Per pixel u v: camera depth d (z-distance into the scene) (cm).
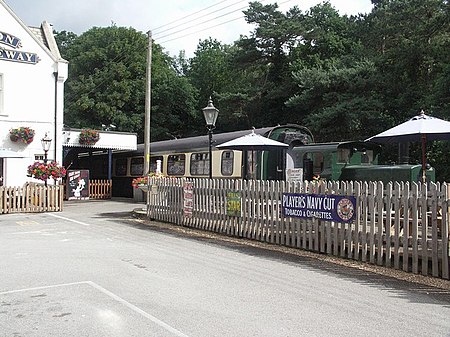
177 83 4616
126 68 4425
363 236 880
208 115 1494
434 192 771
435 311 591
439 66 2541
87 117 4284
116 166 2839
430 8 2620
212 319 546
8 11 2091
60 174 1905
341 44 3569
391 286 715
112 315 554
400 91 2738
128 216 1689
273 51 3838
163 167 2342
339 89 2930
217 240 1154
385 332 511
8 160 2086
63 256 917
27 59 2139
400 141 1192
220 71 5169
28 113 2139
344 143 1461
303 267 845
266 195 1104
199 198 1334
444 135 1081
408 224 809
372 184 867
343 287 705
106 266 827
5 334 491
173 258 914
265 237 1106
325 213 953
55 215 1720
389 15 2794
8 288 674
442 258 760
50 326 515
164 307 589
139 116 4322
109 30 4500
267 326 525
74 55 4562
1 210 1748
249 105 3800
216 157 1950
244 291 673
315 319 552
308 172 1520
